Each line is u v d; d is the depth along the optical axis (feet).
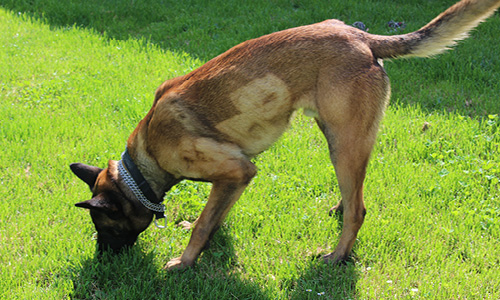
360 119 6.16
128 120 8.50
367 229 6.81
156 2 13.41
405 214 7.00
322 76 6.16
